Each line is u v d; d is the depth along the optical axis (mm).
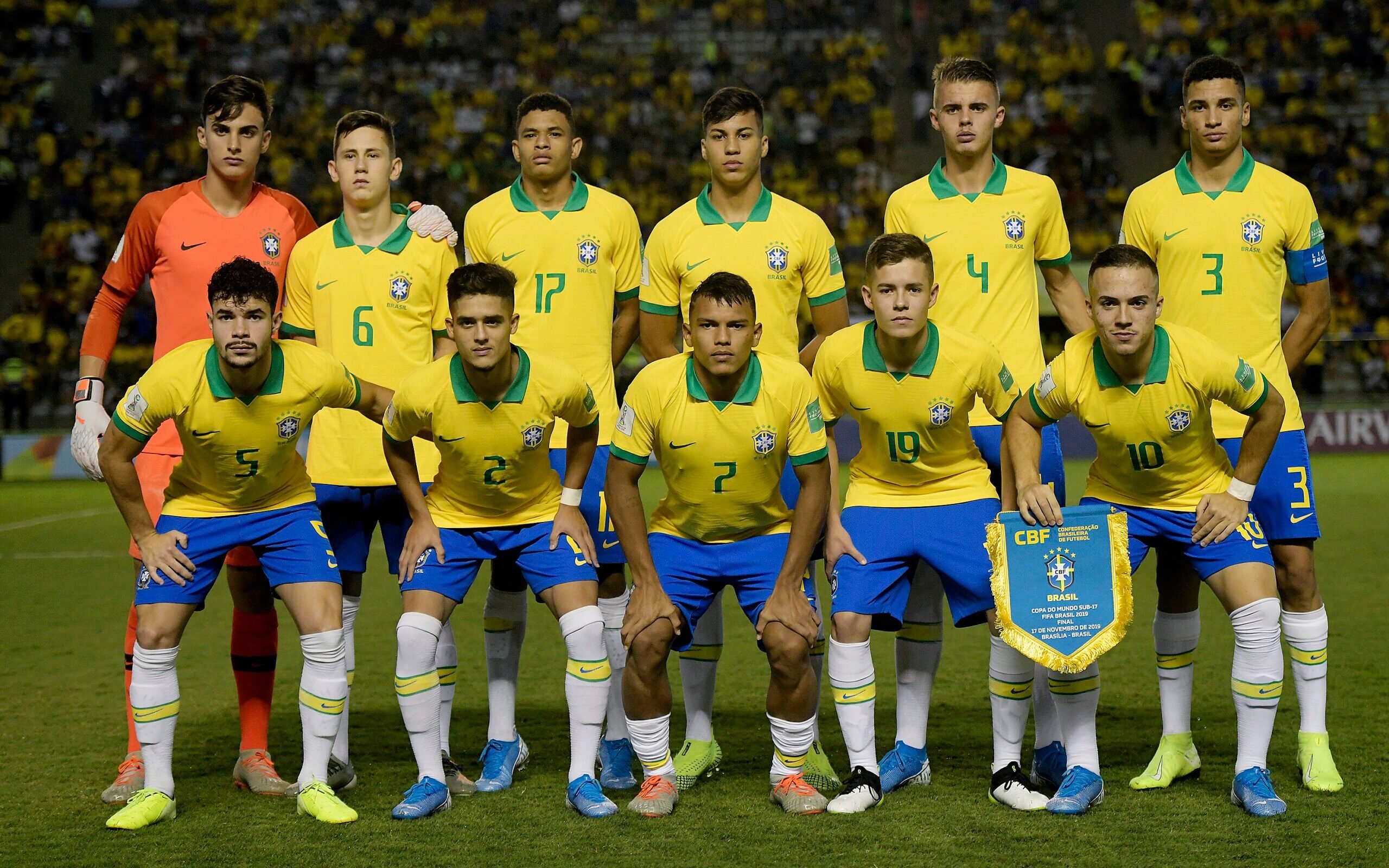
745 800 4344
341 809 4145
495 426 4223
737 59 27219
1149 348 4129
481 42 26719
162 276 4961
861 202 23578
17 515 14117
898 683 4625
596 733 4305
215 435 4145
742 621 7945
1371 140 24094
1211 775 4527
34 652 7121
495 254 4961
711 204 4957
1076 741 4250
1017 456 4355
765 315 4914
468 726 5508
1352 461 16969
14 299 23484
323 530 4430
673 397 4211
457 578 4379
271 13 26891
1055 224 5008
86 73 26672
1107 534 4172
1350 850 3676
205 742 5297
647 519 11984
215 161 4852
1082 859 3652
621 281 5133
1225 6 26203
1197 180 4746
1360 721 5121
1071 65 25906
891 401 4340
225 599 8914
